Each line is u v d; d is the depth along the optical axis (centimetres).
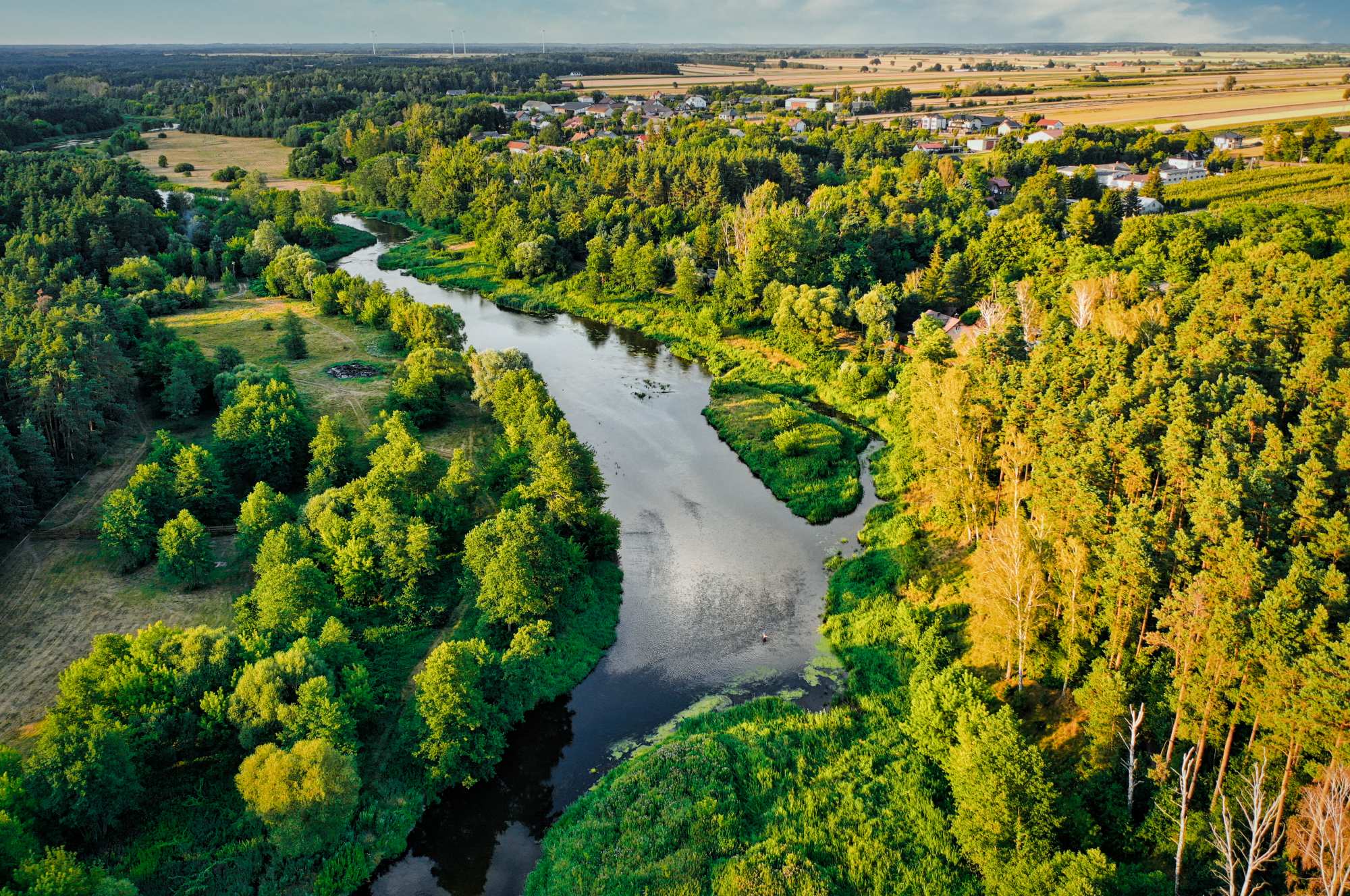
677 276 16250
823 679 6731
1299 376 7625
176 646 5891
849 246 15400
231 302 16250
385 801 5575
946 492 7881
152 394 11756
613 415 11612
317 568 6938
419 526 7412
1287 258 11731
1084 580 5731
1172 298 10831
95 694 5503
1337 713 4094
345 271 16775
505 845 5422
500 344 14538
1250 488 5691
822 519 9025
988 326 10862
